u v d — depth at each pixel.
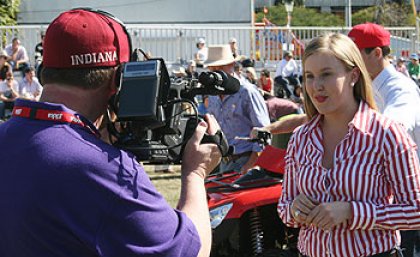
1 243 1.88
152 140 2.13
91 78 1.95
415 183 2.82
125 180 1.86
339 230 2.88
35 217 1.81
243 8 21.05
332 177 2.88
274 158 4.97
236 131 6.12
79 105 1.96
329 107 2.90
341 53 2.87
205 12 21.00
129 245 1.82
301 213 2.89
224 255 4.94
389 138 2.83
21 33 16.91
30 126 1.91
